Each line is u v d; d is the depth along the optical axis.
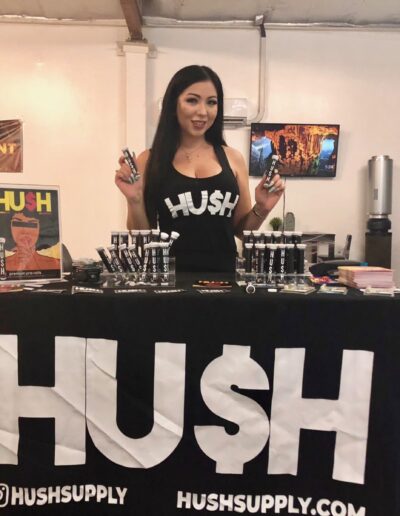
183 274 1.80
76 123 3.87
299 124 3.89
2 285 1.46
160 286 1.45
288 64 3.89
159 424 1.32
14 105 3.83
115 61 3.83
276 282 1.48
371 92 3.93
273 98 3.91
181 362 1.31
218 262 1.91
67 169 3.90
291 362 1.30
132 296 1.30
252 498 1.33
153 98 3.88
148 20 3.81
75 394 1.33
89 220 3.95
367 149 3.98
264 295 1.30
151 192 1.92
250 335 1.30
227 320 1.30
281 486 1.33
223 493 1.33
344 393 1.30
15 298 1.30
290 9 3.66
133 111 3.80
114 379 1.32
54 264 1.54
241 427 1.32
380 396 1.29
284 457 1.32
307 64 3.89
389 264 3.69
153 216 1.94
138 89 3.79
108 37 3.82
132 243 1.57
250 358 1.30
